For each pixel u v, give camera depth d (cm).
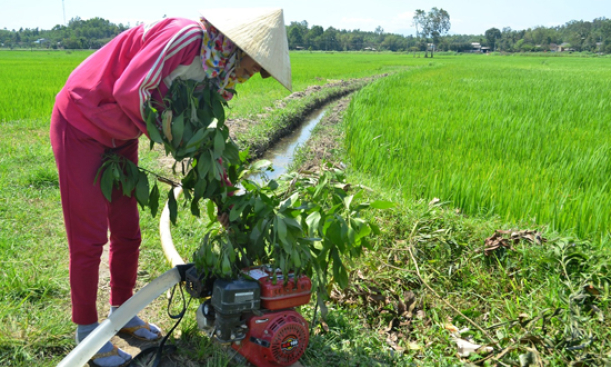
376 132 866
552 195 501
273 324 244
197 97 245
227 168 259
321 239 256
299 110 1370
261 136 956
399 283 360
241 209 250
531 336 286
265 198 254
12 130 883
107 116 234
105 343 247
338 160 754
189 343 289
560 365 280
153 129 228
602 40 15512
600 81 2430
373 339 300
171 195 266
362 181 585
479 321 327
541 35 16825
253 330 245
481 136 827
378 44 18388
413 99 1464
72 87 238
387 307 334
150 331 294
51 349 279
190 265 265
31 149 720
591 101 1430
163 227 414
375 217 434
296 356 253
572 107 1273
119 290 294
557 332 299
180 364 270
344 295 342
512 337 296
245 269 256
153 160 693
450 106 1292
